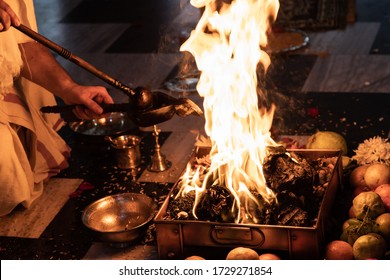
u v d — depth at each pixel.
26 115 2.45
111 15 3.85
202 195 2.18
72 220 2.38
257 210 2.14
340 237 2.16
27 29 2.16
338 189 2.35
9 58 2.33
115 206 2.32
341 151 2.34
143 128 2.80
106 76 2.20
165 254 2.16
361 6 3.72
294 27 3.54
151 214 2.26
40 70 2.43
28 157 2.50
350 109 2.82
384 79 3.02
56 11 3.98
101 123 2.77
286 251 2.14
